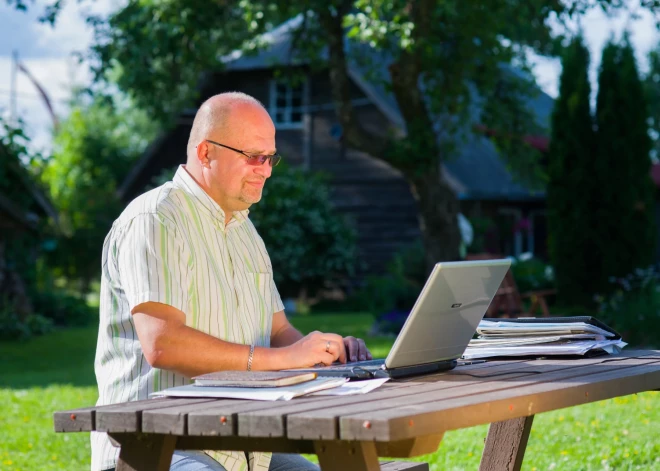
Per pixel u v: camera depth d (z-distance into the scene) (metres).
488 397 2.16
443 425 1.98
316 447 2.07
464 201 21.00
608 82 12.75
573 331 3.04
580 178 12.72
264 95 24.09
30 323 16.44
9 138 16.20
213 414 2.01
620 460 4.90
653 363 2.86
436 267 2.47
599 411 6.47
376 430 1.86
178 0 12.83
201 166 3.03
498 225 21.69
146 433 2.19
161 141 24.67
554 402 2.29
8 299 16.98
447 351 2.73
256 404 2.13
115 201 26.30
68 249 25.77
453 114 14.40
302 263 21.23
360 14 11.30
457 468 4.84
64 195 30.34
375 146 13.85
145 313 2.73
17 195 16.89
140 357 2.82
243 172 2.99
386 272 22.52
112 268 2.90
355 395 2.24
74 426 2.15
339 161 23.28
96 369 2.95
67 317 18.98
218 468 2.60
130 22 13.30
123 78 14.05
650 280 12.25
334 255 21.36
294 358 2.76
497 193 20.28
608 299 12.64
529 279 14.40
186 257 2.87
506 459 3.22
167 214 2.86
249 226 3.27
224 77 24.16
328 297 22.62
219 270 2.99
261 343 3.17
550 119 13.12
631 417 6.22
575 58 12.92
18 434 6.17
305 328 15.65
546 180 13.70
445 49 13.48
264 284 3.23
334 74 13.90
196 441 2.23
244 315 3.07
